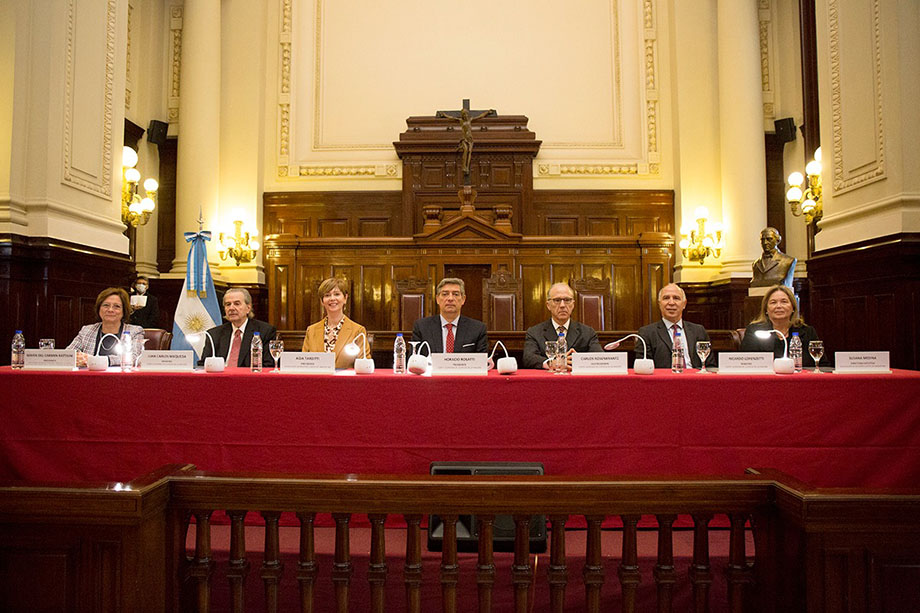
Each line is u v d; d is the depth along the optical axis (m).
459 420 2.57
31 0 4.23
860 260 4.12
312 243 8.52
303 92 9.77
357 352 3.17
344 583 1.84
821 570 1.66
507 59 9.77
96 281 4.67
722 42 8.96
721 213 9.13
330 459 2.58
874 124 4.14
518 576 1.82
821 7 4.75
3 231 3.97
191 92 8.73
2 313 3.98
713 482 1.84
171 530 1.83
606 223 9.60
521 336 6.29
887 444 2.52
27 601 1.69
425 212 8.70
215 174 8.85
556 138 9.73
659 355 3.88
